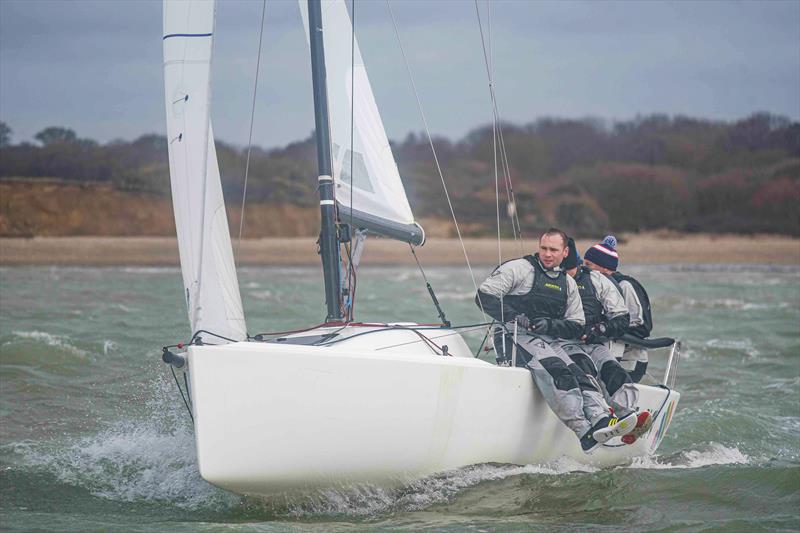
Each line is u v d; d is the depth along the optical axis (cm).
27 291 6994
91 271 10088
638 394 2181
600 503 1983
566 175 17088
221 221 1900
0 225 14400
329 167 2197
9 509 1947
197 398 1680
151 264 11806
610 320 2141
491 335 2288
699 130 17125
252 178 16550
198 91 1856
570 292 2105
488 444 1992
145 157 16288
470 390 1925
